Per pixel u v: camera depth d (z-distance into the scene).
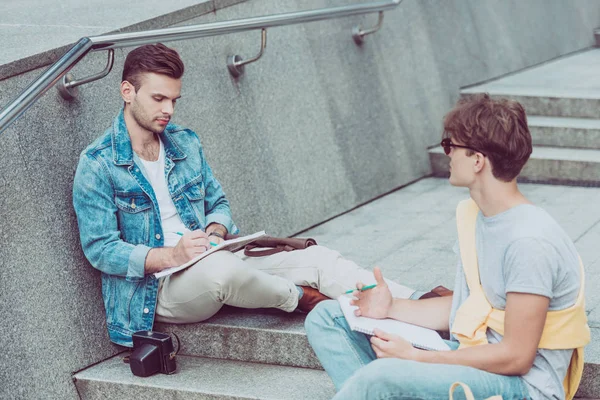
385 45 6.62
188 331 4.08
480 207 2.97
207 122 5.09
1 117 3.58
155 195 4.03
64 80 4.15
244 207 5.23
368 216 5.83
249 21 4.83
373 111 6.40
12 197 3.89
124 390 3.90
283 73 5.71
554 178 6.25
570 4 8.95
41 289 3.96
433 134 6.93
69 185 4.15
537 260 2.78
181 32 4.41
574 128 6.45
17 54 4.15
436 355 2.94
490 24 7.77
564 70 7.86
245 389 3.69
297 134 5.73
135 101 3.92
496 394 2.85
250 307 3.92
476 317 2.97
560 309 2.85
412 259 4.82
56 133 4.13
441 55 7.14
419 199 6.15
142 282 4.01
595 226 5.11
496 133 2.85
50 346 3.96
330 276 3.98
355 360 3.23
